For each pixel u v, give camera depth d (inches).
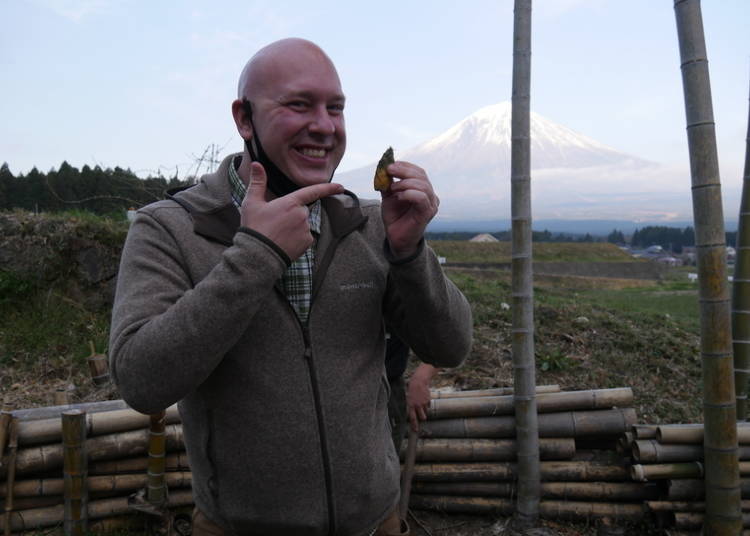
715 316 119.5
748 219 142.3
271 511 60.8
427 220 57.2
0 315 250.5
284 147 57.7
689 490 129.4
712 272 118.8
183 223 60.1
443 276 64.0
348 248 63.4
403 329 67.4
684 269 3253.0
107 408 145.1
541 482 141.4
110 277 269.7
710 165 116.2
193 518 68.3
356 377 62.7
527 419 137.2
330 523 61.8
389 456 70.1
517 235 135.6
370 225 66.9
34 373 218.5
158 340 49.9
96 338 241.6
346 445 61.5
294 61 57.2
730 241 5708.7
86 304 264.8
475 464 142.6
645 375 212.4
